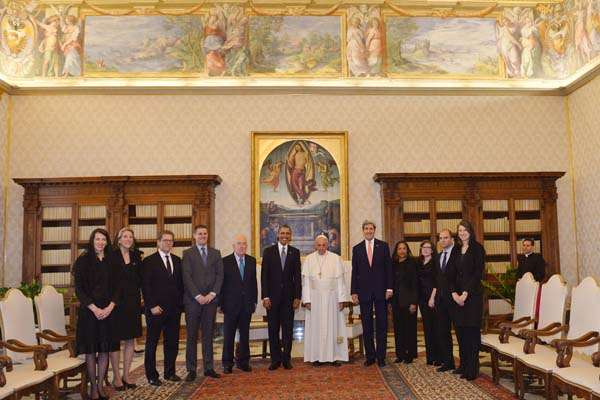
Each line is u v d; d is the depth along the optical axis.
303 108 12.52
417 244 11.98
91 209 11.75
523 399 5.91
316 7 12.79
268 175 12.31
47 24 12.50
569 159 12.54
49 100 12.31
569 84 12.29
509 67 12.70
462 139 12.54
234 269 7.73
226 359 7.61
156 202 11.74
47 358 6.22
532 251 10.25
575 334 5.93
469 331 6.92
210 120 12.42
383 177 11.84
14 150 12.18
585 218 12.00
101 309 6.06
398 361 8.23
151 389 6.68
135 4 12.59
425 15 12.78
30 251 11.57
